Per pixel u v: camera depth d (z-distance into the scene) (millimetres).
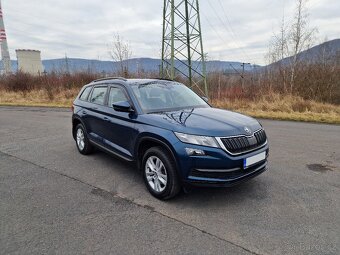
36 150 6375
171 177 3545
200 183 3330
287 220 3225
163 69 19578
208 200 3748
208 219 3258
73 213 3404
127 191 4059
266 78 17516
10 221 3219
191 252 2654
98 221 3217
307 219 3244
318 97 15906
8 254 2623
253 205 3600
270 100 14828
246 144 3496
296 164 5258
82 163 5383
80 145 6086
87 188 4172
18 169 5039
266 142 3973
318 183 4320
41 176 4680
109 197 3857
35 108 16484
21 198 3824
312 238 2865
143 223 3172
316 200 3732
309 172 4820
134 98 4324
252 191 4020
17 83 25062
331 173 4770
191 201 3721
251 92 16094
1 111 14789
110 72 24844
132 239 2863
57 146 6758
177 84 5363
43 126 9680
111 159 5645
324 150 6273
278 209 3488
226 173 3328
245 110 13445
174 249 2701
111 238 2883
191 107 4566
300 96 15797
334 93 15805
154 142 3740
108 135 4836
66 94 21516
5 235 2938
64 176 4680
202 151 3279
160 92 4742
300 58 17078
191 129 3416
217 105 14852
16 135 8102
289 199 3764
